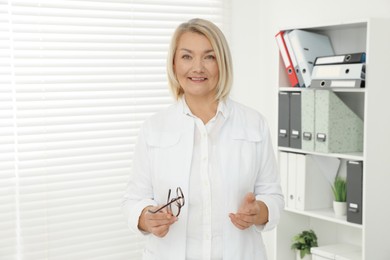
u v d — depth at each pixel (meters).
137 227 1.90
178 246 1.88
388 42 2.72
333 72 2.85
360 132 2.97
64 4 3.27
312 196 3.10
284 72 3.20
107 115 3.46
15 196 3.20
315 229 3.35
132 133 3.54
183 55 1.87
